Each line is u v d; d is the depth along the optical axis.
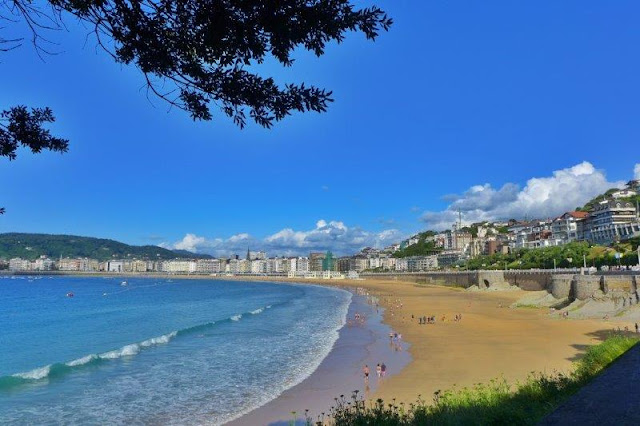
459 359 32.84
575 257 106.81
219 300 111.62
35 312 79.75
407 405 22.27
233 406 23.31
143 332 52.94
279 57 5.07
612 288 53.34
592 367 16.53
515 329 45.91
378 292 135.38
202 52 5.05
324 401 24.05
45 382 28.16
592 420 4.46
